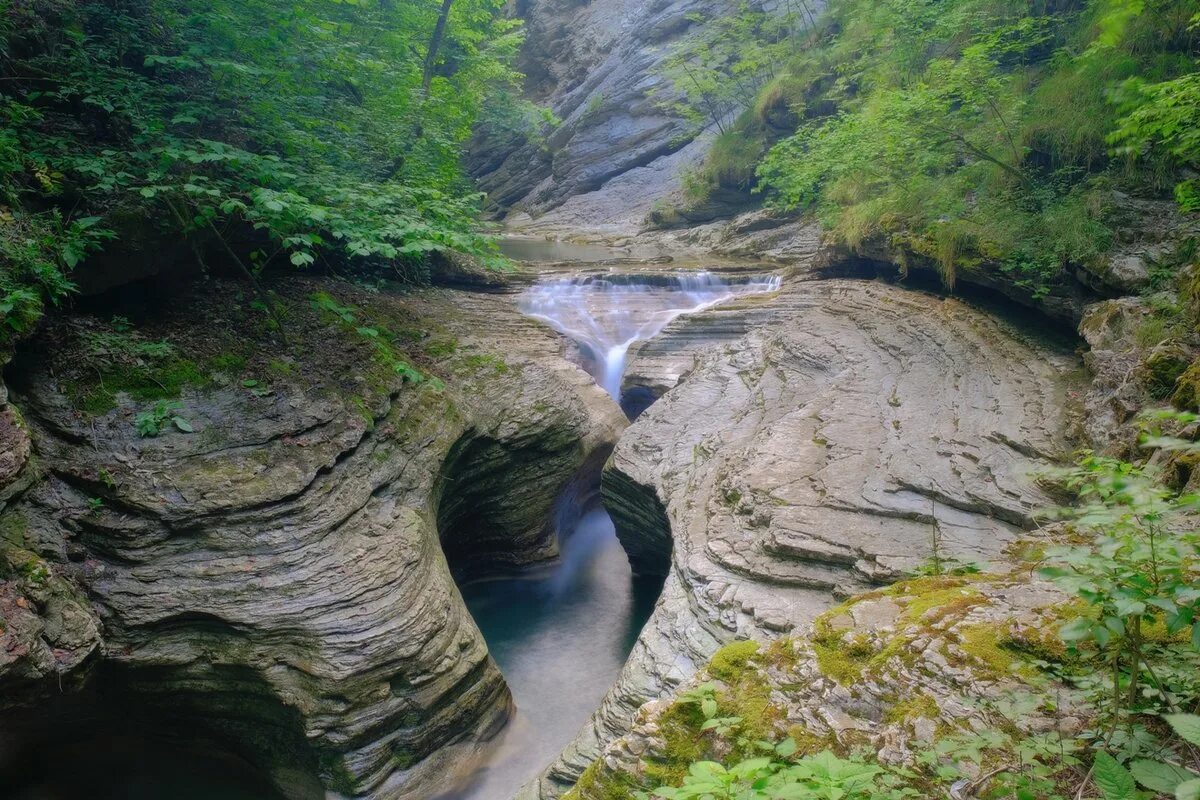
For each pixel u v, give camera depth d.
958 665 3.55
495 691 7.25
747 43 22.45
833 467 7.55
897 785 2.94
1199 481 4.88
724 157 21.69
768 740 3.48
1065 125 10.06
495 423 9.73
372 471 7.61
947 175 12.05
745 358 11.81
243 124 8.95
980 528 6.24
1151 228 8.70
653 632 6.59
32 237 6.40
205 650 6.05
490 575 10.86
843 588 6.00
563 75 35.59
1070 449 6.84
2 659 4.93
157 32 8.54
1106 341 7.88
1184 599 2.33
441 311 12.20
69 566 5.84
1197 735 1.81
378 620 6.42
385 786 6.30
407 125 13.33
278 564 6.39
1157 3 9.27
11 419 5.72
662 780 3.54
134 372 6.91
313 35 9.41
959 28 12.88
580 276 16.06
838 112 15.95
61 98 7.52
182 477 6.43
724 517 7.59
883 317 11.42
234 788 6.83
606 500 10.84
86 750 6.47
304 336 8.38
